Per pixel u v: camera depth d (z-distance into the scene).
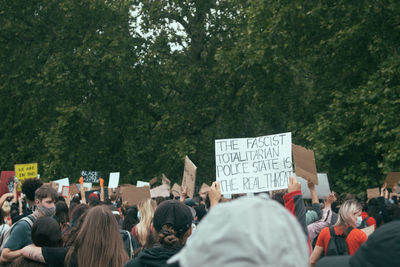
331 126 17.03
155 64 23.59
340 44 17.23
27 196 5.81
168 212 3.13
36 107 23.39
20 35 24.02
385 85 15.91
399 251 1.21
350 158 18.09
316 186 7.14
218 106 24.25
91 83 23.50
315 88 19.23
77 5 23.11
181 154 22.05
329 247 5.15
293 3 18.27
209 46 24.66
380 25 16.98
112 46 22.77
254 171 5.26
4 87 23.42
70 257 3.55
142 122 24.20
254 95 20.61
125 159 24.16
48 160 22.88
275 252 0.83
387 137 15.89
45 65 22.66
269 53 19.14
